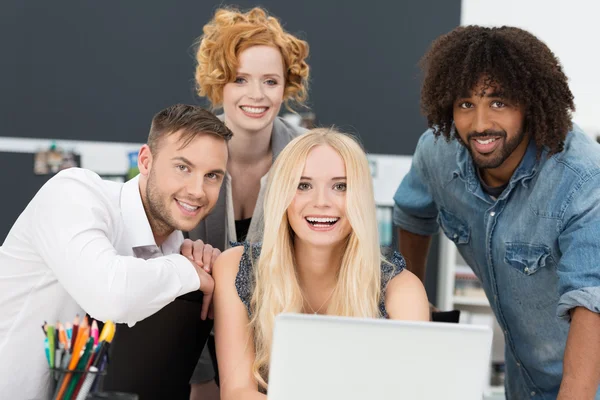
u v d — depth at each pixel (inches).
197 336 76.2
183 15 155.6
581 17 186.4
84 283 69.4
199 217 77.6
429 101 82.4
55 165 152.9
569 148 79.4
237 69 98.0
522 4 186.2
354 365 52.2
